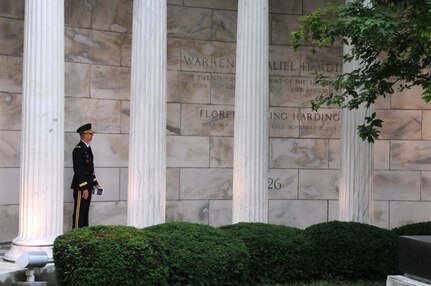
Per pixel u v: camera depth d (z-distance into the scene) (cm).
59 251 1617
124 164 2611
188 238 1795
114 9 2609
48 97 1997
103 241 1617
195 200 2689
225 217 2722
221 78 2734
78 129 2330
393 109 2808
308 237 2011
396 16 1848
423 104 2822
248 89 2255
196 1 2711
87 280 1591
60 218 2025
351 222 2147
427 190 2820
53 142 2003
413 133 2817
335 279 2031
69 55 2528
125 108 2620
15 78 2427
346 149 2366
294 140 2783
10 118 2412
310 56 2798
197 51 2708
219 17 2739
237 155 2266
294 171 2777
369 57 1930
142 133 2153
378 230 2094
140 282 1622
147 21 2170
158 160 2161
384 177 2805
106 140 2586
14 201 2411
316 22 1809
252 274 1922
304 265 1977
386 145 2805
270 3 2777
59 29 2031
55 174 2008
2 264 1916
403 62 1833
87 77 2559
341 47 2814
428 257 1415
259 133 2252
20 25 2439
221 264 1756
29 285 1700
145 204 2142
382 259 2034
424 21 1620
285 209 2762
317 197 2795
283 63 2781
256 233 1967
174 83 2670
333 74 2814
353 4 1764
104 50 2592
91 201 2547
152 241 1661
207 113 2712
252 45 2259
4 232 2388
